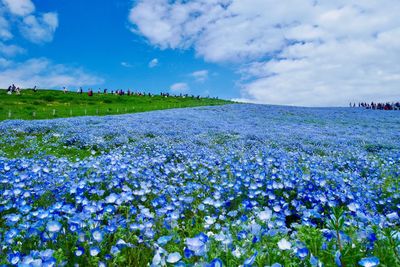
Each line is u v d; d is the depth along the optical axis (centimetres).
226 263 296
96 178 669
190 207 585
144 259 367
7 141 1675
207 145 1670
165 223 441
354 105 6725
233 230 388
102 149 1554
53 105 4622
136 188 684
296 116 4109
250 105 5812
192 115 3488
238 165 895
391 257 279
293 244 323
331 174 792
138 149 1436
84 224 392
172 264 311
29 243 369
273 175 721
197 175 854
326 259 292
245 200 575
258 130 2420
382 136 2364
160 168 962
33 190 598
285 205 548
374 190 737
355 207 491
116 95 7106
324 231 338
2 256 332
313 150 1638
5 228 432
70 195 590
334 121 3672
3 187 627
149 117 3056
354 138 2183
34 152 1451
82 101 5391
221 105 5591
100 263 325
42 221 390
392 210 619
